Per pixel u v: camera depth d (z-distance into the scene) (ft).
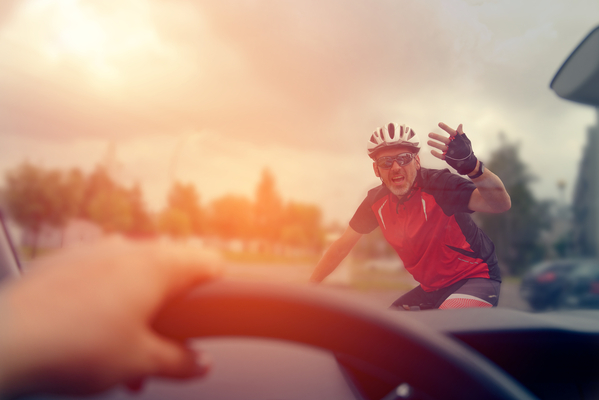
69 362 0.57
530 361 2.18
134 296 0.64
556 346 2.18
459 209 3.97
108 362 0.60
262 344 1.64
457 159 3.78
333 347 0.75
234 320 0.69
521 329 2.18
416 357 0.79
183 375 0.69
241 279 0.75
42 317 0.56
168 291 0.68
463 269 4.00
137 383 0.72
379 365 0.79
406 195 3.94
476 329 2.15
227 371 1.50
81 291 0.60
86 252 0.68
